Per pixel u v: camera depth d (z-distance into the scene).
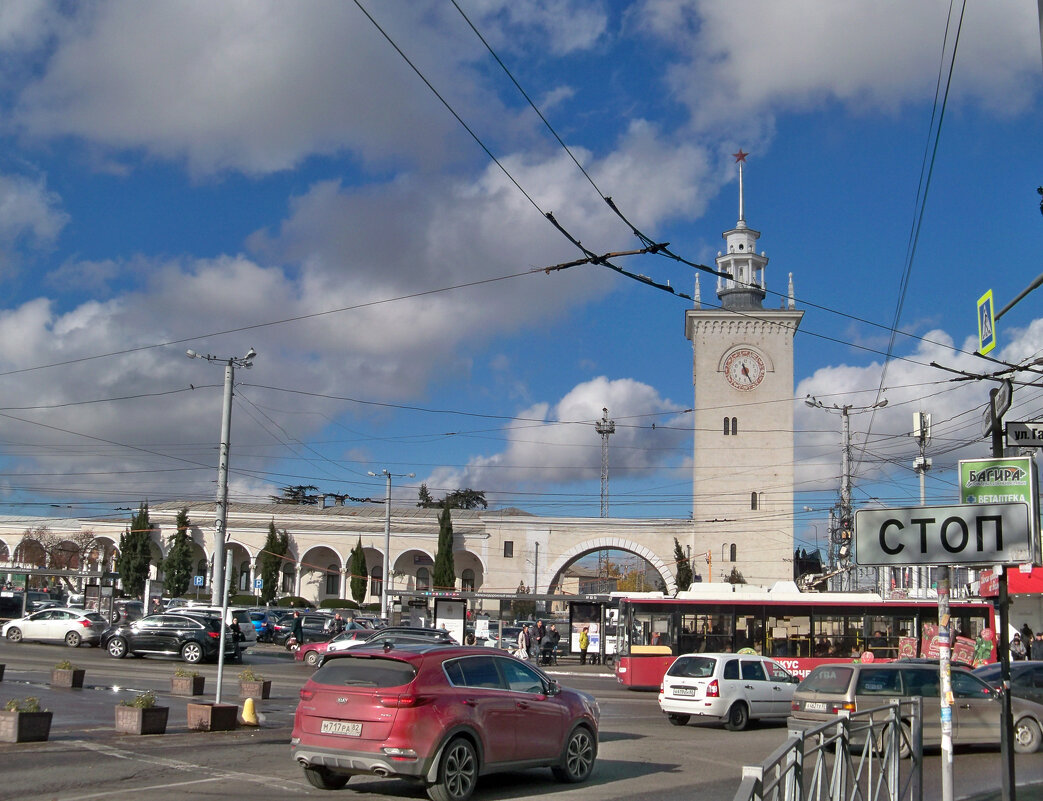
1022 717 18.72
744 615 37.41
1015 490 11.59
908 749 12.05
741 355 79.25
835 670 18.80
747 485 77.69
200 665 37.44
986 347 16.30
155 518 85.12
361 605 81.31
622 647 37.72
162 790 12.57
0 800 11.62
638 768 16.33
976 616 37.00
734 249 83.12
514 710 13.55
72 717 19.55
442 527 80.50
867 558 11.38
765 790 6.76
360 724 12.34
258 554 83.62
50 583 83.50
